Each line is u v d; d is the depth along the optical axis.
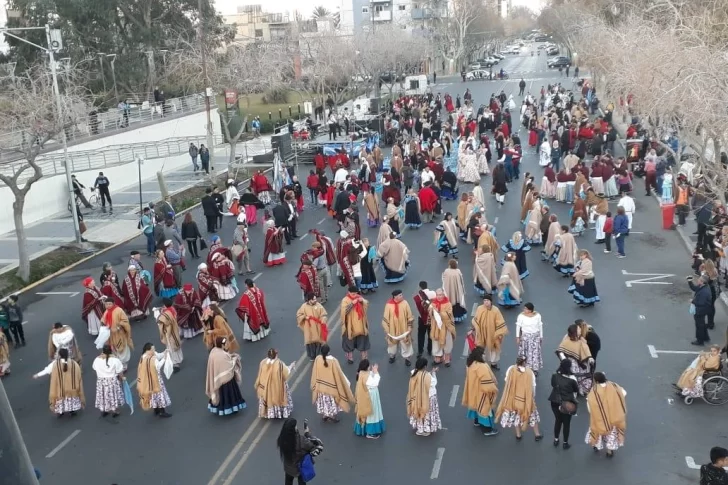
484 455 11.64
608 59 36.41
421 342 15.45
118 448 12.58
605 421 11.07
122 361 15.69
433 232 25.42
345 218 23.78
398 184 30.72
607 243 22.33
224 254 19.70
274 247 22.52
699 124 17.77
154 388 13.30
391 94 64.44
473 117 48.88
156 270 19.64
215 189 33.66
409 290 19.64
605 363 14.80
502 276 17.72
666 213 24.45
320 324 15.24
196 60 41.97
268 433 12.77
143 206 31.91
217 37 57.97
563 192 28.52
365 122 49.22
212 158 35.72
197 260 23.86
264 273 22.08
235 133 52.97
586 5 63.53
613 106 46.41
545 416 12.78
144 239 27.06
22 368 16.41
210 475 11.54
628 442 11.84
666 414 12.70
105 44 51.66
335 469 11.46
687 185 24.19
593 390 11.21
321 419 13.12
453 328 14.83
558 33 92.88
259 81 40.41
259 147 46.62
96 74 50.88
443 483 10.91
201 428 13.09
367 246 19.36
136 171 37.91
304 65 57.53
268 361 13.02
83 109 26.84
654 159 28.86
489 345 14.30
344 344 15.20
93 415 13.90
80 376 13.80
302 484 10.32
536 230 23.00
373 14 111.69
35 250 25.75
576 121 39.00
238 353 16.23
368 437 12.34
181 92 57.66
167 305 15.70
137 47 53.59
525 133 46.34
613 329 16.48
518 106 61.66
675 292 18.69
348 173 31.72
